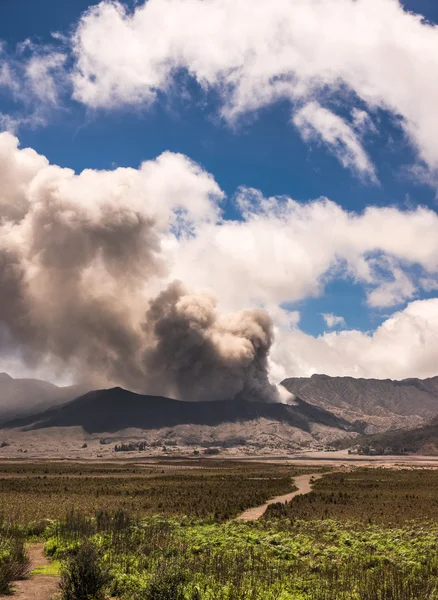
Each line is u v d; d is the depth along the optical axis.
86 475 137.62
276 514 53.00
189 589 18.92
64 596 18.33
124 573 21.14
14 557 22.73
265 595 19.70
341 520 48.69
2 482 102.81
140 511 55.09
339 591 20.81
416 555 29.14
